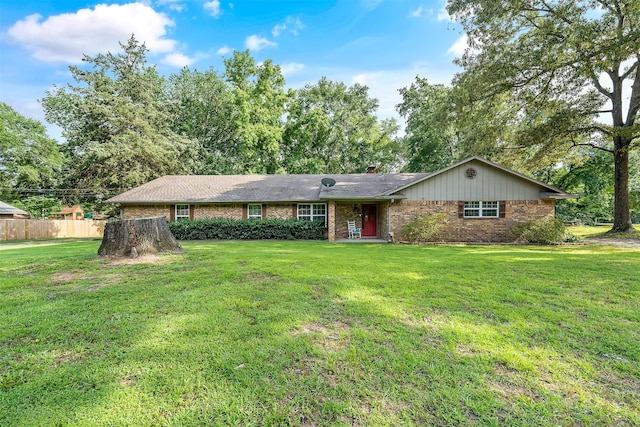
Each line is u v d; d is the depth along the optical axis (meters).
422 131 26.84
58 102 23.81
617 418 1.99
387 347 2.93
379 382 2.37
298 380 2.39
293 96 29.42
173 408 2.09
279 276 5.73
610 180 20.64
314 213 15.80
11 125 23.42
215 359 2.70
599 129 15.02
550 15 13.68
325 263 7.10
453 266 6.81
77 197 23.12
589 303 4.20
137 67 24.08
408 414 2.02
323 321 3.58
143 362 2.67
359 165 33.06
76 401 2.16
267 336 3.16
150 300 4.38
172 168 22.19
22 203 26.88
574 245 11.86
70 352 2.89
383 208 14.89
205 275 5.81
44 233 21.28
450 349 2.88
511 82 15.02
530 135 15.30
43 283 5.39
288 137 29.94
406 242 13.36
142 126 21.16
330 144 32.12
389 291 4.77
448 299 4.36
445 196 13.59
